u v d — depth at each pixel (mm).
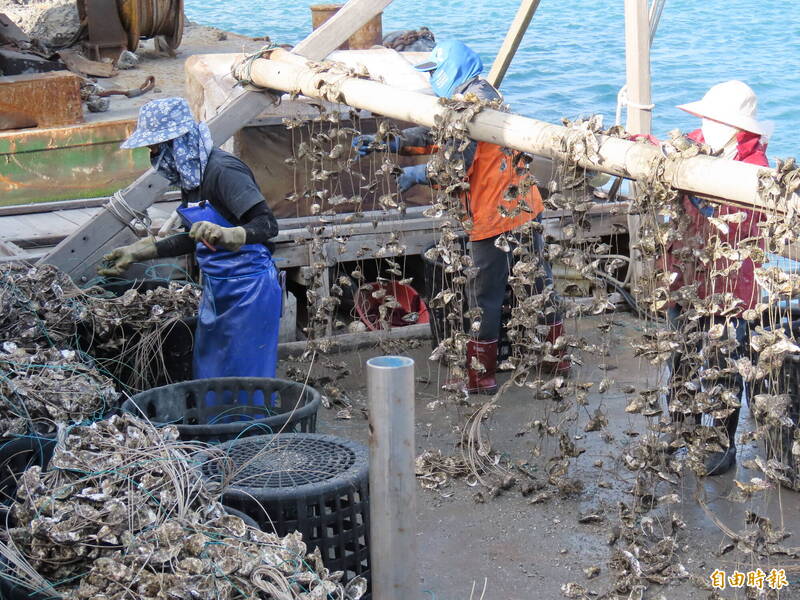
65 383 3936
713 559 3793
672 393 3875
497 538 3998
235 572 2738
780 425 3270
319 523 3262
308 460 3465
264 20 23422
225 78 6301
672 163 3240
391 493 2350
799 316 4500
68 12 12523
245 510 3227
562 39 18891
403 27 21125
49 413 3750
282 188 6059
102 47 10672
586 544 3943
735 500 3537
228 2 27078
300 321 6574
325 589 2779
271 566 2777
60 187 7004
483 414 4566
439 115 4086
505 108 4074
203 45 12297
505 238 4254
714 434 3654
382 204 5086
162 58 11234
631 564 3594
